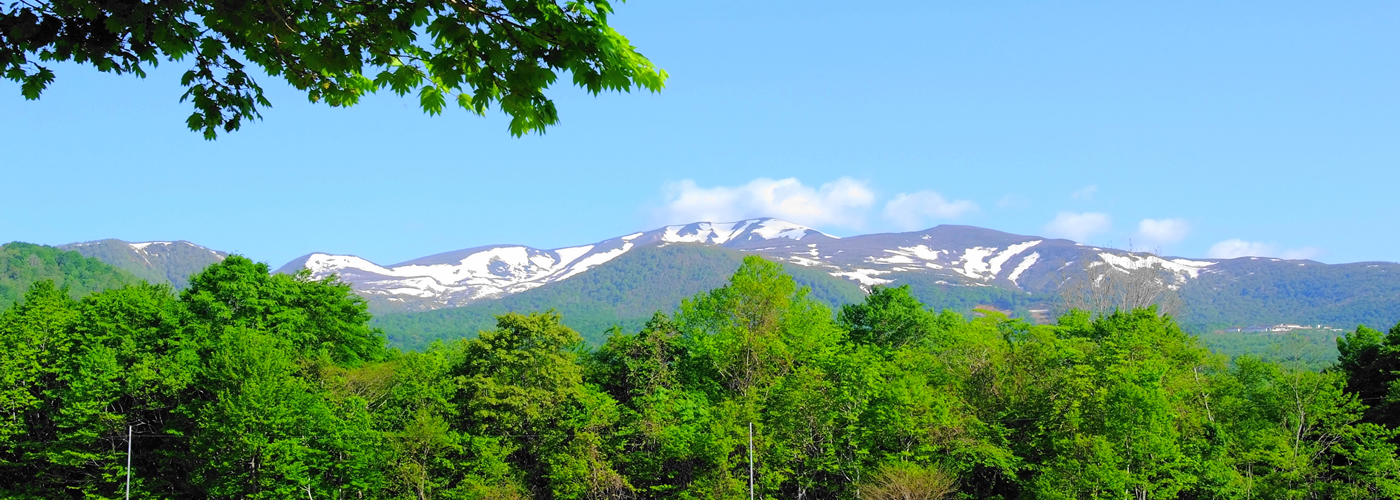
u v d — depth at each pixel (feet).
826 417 212.02
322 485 206.59
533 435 221.66
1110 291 428.56
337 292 277.23
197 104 36.32
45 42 33.76
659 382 237.04
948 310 320.50
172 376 217.15
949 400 212.64
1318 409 211.82
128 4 32.91
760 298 256.32
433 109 35.76
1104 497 189.47
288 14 33.24
